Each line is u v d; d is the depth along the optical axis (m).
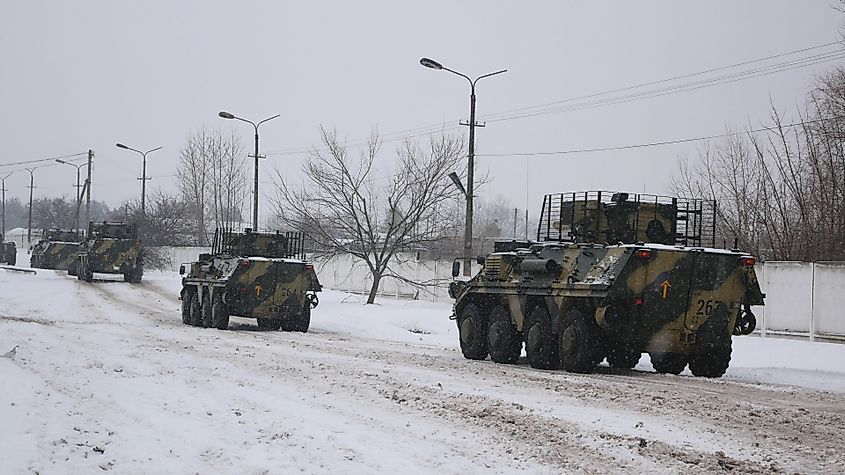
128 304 38.06
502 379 15.62
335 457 9.10
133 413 11.61
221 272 28.14
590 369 17.41
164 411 11.80
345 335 26.72
